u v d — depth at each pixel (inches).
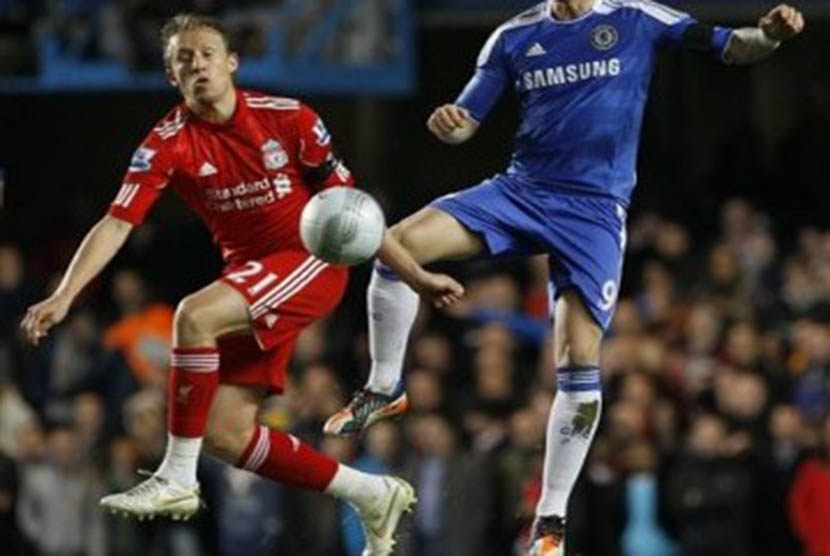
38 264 2397.9
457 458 1841.8
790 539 1818.4
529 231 1230.3
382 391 1262.3
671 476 1824.6
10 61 2476.6
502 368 1907.0
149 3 2386.8
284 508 1899.6
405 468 1857.8
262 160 1208.8
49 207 2691.9
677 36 1229.7
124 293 2127.2
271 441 1242.0
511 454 1831.9
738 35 1218.0
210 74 1196.5
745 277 2054.6
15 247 2438.5
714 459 1817.2
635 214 2415.1
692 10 2322.8
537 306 2068.2
